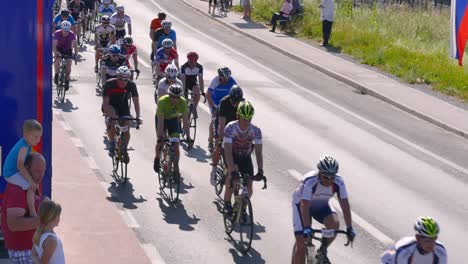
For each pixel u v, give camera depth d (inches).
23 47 872.3
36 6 871.1
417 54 2874.0
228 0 3846.0
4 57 869.2
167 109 1353.3
